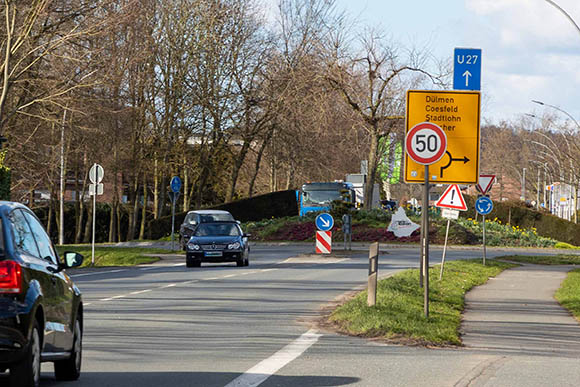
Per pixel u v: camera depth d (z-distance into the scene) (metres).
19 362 8.50
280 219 67.06
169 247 57.34
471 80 25.09
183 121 67.25
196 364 12.12
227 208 75.31
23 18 44.75
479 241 61.81
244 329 16.28
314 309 20.02
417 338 15.13
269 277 29.97
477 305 22.19
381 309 18.17
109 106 56.88
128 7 48.50
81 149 63.84
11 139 52.69
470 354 13.78
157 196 74.69
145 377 10.98
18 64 43.22
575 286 27.38
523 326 17.94
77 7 46.50
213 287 25.62
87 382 10.59
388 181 108.50
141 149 66.62
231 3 68.69
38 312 8.93
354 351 13.74
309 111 66.75
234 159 77.25
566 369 12.27
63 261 10.70
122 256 44.75
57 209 76.12
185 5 66.50
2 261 8.51
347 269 35.03
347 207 62.28
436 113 23.20
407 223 59.72
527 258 45.50
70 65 46.47
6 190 42.78
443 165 23.12
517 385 10.80
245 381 10.74
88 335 15.04
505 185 151.50
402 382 10.88
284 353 13.38
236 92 70.06
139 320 17.34
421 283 24.75
